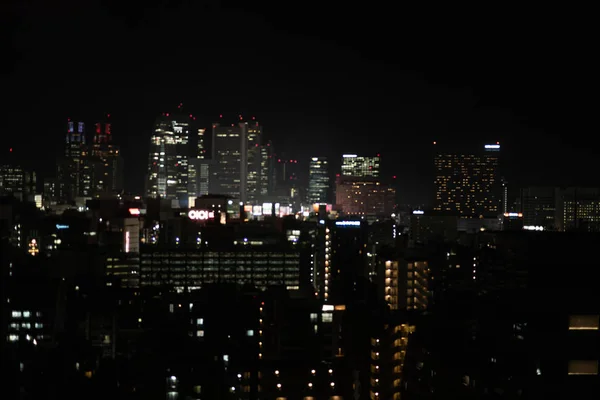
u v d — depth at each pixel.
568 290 115.00
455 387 135.62
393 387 180.00
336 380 192.00
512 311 118.62
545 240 124.50
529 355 110.75
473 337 141.62
